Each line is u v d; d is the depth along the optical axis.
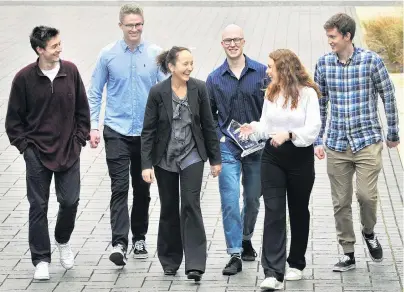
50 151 10.12
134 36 10.62
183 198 10.06
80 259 10.80
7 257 10.84
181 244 10.33
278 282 9.74
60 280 10.15
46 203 10.24
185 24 27.16
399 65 21.69
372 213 10.25
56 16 29.08
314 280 10.05
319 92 9.70
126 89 10.72
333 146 10.16
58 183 10.28
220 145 10.41
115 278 10.20
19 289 9.87
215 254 10.93
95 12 29.88
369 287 9.80
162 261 10.32
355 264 10.42
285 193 9.84
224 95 10.45
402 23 22.91
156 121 10.09
